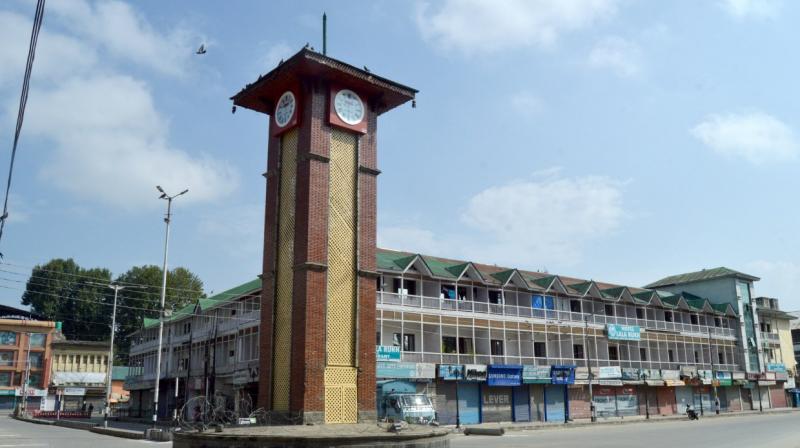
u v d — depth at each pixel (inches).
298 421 753.6
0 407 3088.1
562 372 2055.9
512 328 2005.4
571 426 1747.0
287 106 877.8
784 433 1266.0
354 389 804.6
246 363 1871.3
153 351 2738.7
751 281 2974.9
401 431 665.6
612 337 2263.8
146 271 3676.2
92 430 1627.7
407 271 1796.3
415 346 1863.9
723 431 1358.3
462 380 1834.4
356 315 825.5
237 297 1964.8
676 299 2620.6
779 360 3093.0
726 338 2778.1
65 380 3309.5
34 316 3346.5
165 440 1230.9
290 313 814.5
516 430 1588.3
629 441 1090.1
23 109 519.5
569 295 2208.4
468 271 1957.4
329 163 844.0
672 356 2608.3
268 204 895.1
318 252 804.0
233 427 719.1
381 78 895.1
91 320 3700.8
